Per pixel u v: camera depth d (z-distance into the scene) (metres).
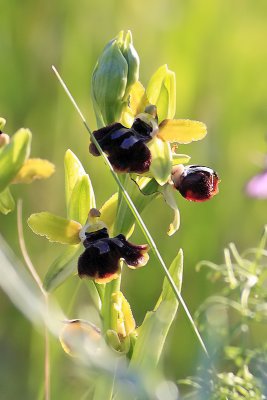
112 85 0.38
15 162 0.35
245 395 0.39
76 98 0.55
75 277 0.48
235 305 0.41
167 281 0.37
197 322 0.41
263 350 0.39
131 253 0.36
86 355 0.36
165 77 0.38
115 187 0.54
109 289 0.37
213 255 0.54
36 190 0.53
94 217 0.37
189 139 0.37
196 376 0.39
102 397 0.37
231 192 0.55
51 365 0.42
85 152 0.55
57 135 0.55
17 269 0.35
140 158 0.37
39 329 0.38
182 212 0.54
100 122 0.38
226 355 0.39
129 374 0.35
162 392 0.35
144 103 0.38
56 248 0.52
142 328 0.37
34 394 0.45
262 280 0.41
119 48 0.38
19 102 0.55
